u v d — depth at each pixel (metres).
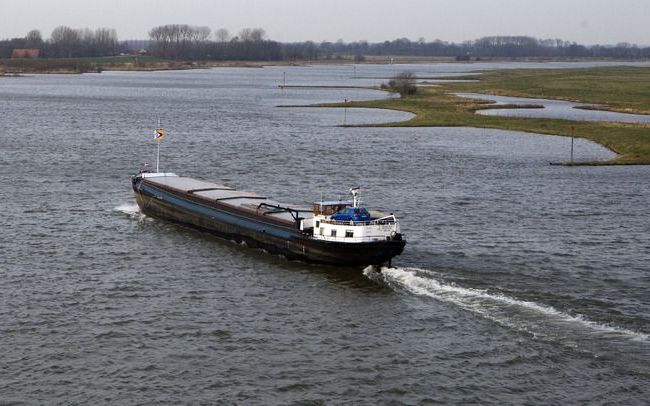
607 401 72.44
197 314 92.69
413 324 89.62
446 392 74.31
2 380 75.44
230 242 125.88
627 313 92.38
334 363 80.06
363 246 107.19
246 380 76.31
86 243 122.50
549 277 106.56
